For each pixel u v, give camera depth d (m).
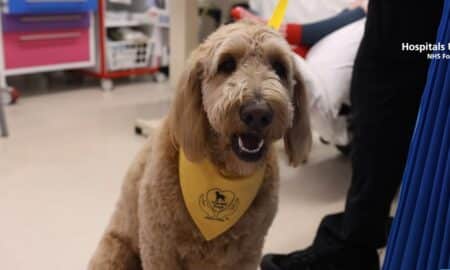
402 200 0.95
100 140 2.90
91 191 2.29
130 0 4.12
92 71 4.02
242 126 1.12
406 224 0.94
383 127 1.49
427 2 1.37
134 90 4.03
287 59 1.21
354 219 1.59
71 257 1.81
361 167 1.55
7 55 3.50
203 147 1.20
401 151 1.50
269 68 1.18
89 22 3.82
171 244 1.23
